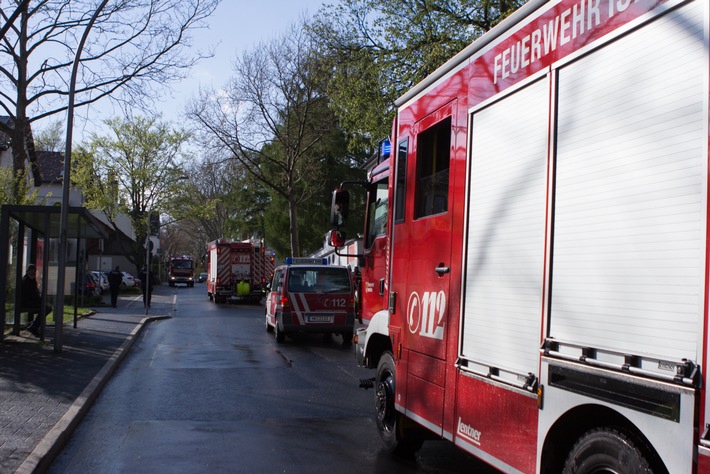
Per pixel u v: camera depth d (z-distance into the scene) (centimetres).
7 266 1405
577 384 339
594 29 348
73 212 1414
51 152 5128
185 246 12862
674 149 288
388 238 658
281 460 646
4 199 1677
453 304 494
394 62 1966
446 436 494
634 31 318
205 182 5988
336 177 4181
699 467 262
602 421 343
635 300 304
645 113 307
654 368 289
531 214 395
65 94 1941
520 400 392
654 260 294
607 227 326
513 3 1744
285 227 4384
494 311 431
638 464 302
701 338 265
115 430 765
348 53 2089
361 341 757
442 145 543
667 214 288
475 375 450
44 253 1476
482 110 470
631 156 314
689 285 273
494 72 454
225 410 883
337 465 633
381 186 733
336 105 2158
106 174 4709
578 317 343
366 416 852
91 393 922
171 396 979
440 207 535
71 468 614
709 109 270
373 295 736
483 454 435
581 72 357
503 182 432
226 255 3669
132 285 5656
